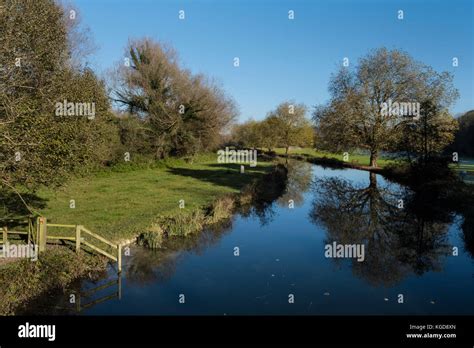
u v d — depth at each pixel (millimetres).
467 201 23531
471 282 12523
